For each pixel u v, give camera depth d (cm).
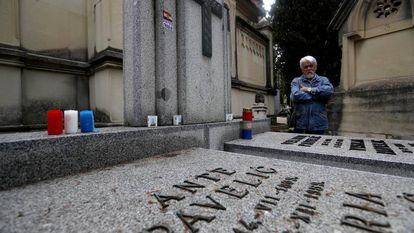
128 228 98
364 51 576
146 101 282
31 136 176
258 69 990
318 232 94
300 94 421
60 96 466
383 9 538
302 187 146
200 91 343
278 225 100
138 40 273
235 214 111
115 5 473
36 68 423
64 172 171
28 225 99
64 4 475
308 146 300
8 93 384
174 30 312
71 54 487
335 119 593
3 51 366
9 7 381
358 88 566
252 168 192
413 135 460
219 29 397
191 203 124
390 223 100
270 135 425
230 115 431
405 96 471
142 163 209
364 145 303
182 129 276
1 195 133
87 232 95
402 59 512
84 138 184
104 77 471
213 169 189
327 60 970
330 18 927
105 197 131
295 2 979
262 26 1076
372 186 146
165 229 98
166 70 298
